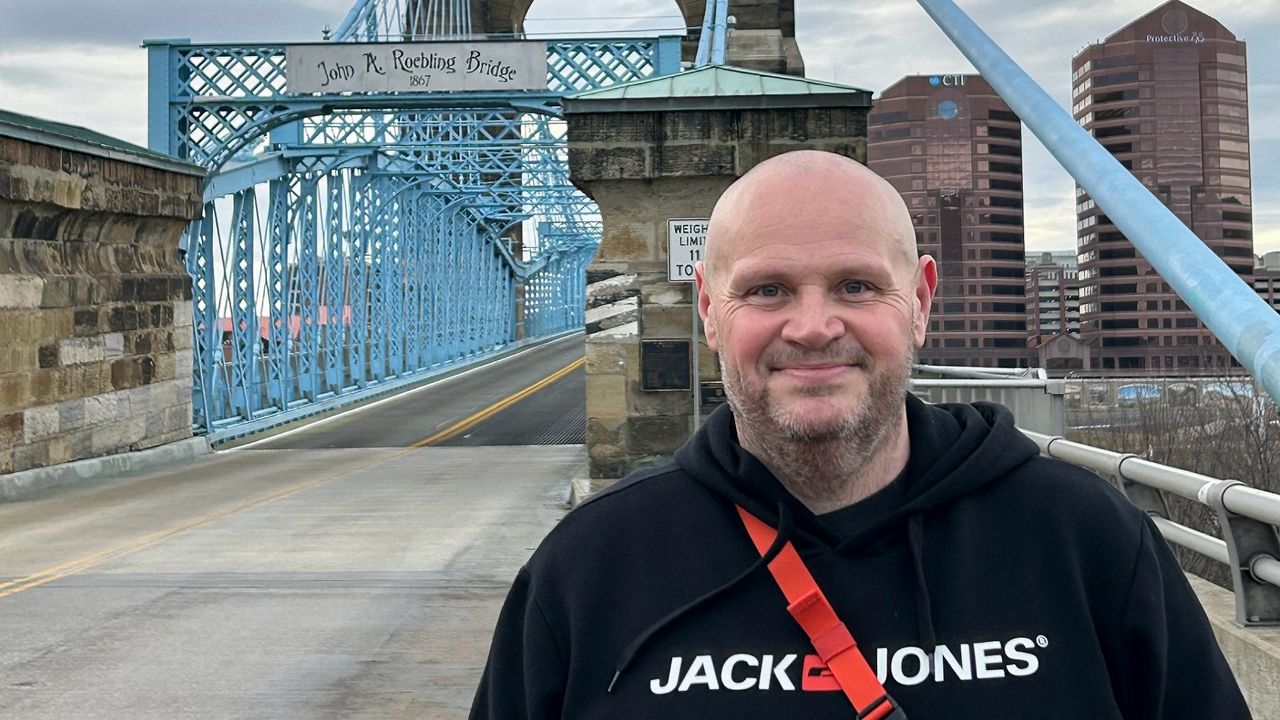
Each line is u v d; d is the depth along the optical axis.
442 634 6.78
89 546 10.55
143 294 19.81
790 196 1.40
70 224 17.52
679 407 12.60
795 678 1.33
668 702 1.35
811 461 1.40
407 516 11.92
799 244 1.39
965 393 7.39
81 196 17.25
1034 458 1.47
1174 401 28.09
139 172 19.09
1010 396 7.17
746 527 1.43
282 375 27.91
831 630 1.33
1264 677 3.21
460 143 29.11
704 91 12.59
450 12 36.22
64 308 17.30
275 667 6.09
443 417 29.11
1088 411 28.75
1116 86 116.44
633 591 1.44
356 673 5.96
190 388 21.67
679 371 12.56
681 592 1.41
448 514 12.02
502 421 27.48
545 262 79.56
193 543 10.45
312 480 16.17
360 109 21.05
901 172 132.12
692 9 39.19
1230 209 115.31
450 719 5.19
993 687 1.31
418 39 21.41
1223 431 27.77
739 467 1.45
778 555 1.38
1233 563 3.51
